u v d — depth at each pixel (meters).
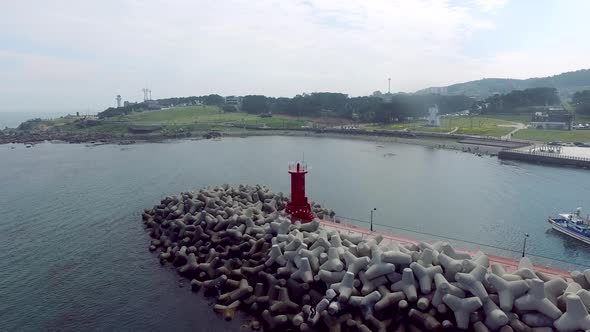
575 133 143.00
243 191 44.59
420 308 21.30
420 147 143.62
